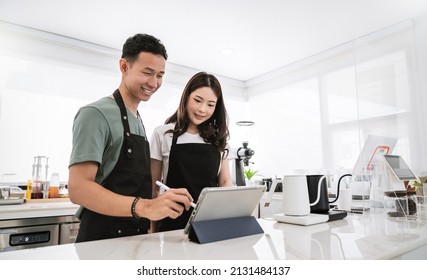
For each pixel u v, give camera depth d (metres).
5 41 2.55
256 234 0.84
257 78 4.10
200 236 0.73
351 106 3.06
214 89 1.32
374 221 1.11
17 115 2.55
